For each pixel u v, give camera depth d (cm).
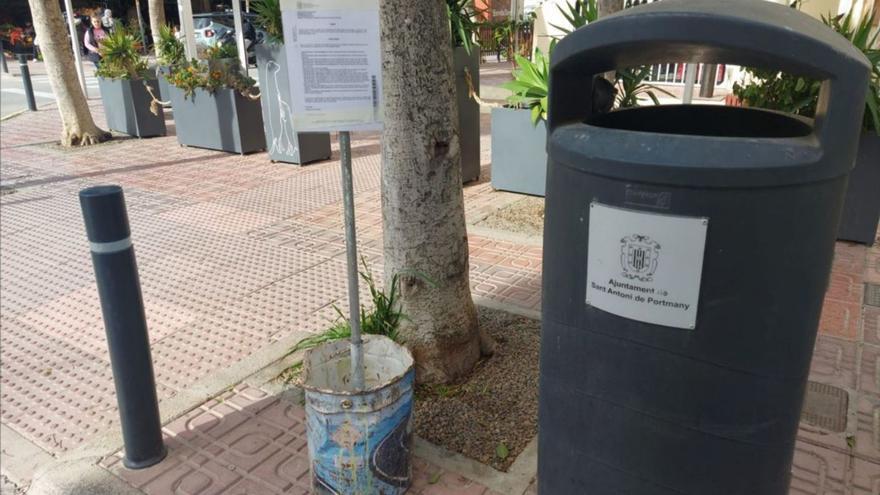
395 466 221
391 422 214
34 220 588
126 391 242
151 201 637
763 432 151
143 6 2712
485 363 311
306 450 260
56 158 857
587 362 163
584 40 147
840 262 439
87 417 291
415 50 253
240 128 830
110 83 991
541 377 180
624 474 167
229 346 346
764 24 128
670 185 136
